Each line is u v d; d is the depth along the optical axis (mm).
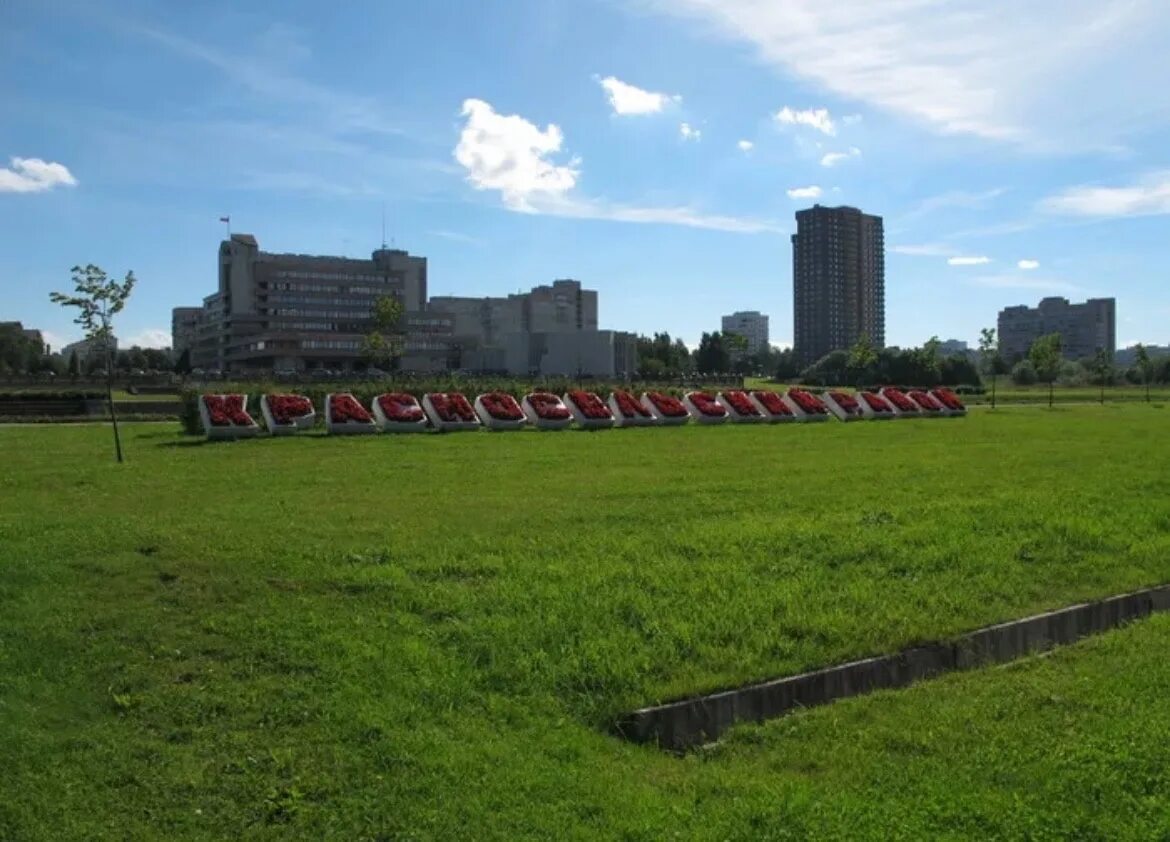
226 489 17141
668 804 6613
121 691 7566
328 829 6090
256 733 7090
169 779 6496
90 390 64938
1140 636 10977
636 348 161000
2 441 29250
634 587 10555
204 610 9062
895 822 6406
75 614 8797
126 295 25703
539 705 7988
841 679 9148
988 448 27172
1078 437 32000
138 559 10445
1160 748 7621
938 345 103188
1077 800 6805
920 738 7859
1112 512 16297
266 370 135875
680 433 32562
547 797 6578
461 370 144750
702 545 12508
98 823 6027
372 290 175750
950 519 14844
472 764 6887
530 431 32688
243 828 6062
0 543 11109
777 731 8141
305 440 28484
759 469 21062
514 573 10828
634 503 15727
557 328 194875
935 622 10453
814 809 6535
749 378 153875
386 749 6961
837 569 12000
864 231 177625
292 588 9797
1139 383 118062
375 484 17969
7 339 141125
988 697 8836
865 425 38125
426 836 6051
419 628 9039
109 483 18031
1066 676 9523
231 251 166500
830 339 175125
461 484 18031
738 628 9719
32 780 6395
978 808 6609
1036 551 13523
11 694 7375
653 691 8281
